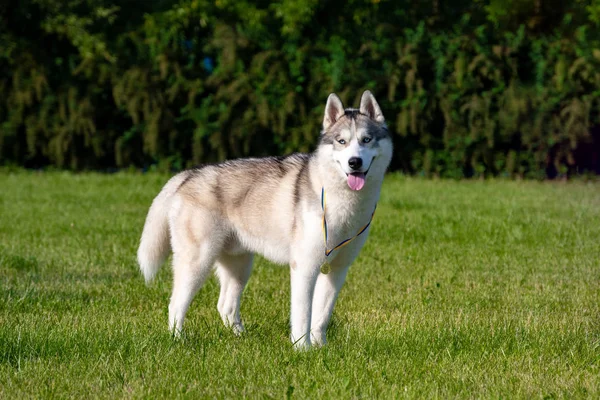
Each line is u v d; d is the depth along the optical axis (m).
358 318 6.97
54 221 12.53
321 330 6.13
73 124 19.92
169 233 6.62
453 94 19.70
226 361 5.46
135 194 16.27
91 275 8.80
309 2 19.50
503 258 9.91
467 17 20.28
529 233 11.47
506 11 22.20
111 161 21.06
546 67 19.67
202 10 20.45
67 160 20.64
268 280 8.66
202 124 19.72
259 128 19.83
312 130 19.48
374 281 8.63
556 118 19.56
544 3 22.20
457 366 5.44
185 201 6.36
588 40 19.81
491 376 5.27
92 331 6.13
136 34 20.14
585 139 19.53
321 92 19.70
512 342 6.03
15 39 20.14
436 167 20.17
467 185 18.61
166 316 6.80
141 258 6.73
